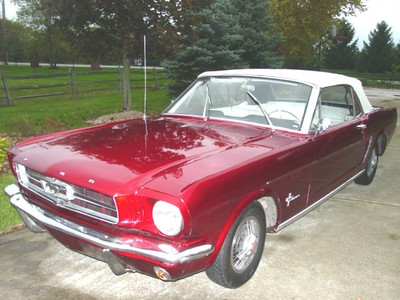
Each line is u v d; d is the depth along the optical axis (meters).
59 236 3.15
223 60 11.28
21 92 18.25
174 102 4.80
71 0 9.00
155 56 10.96
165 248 2.67
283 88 4.26
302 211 4.05
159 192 2.64
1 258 3.73
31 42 46.09
